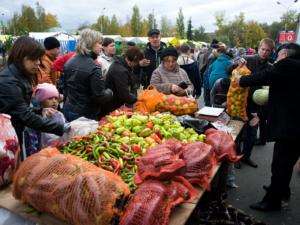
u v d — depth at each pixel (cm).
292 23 4112
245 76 330
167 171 165
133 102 402
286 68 300
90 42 345
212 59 755
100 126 272
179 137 261
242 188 410
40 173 160
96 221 137
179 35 6241
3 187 191
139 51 399
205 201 285
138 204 143
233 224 262
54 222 155
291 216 346
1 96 236
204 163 193
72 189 145
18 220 168
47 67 480
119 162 202
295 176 457
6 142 190
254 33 5675
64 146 223
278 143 331
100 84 347
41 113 297
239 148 483
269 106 327
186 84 409
